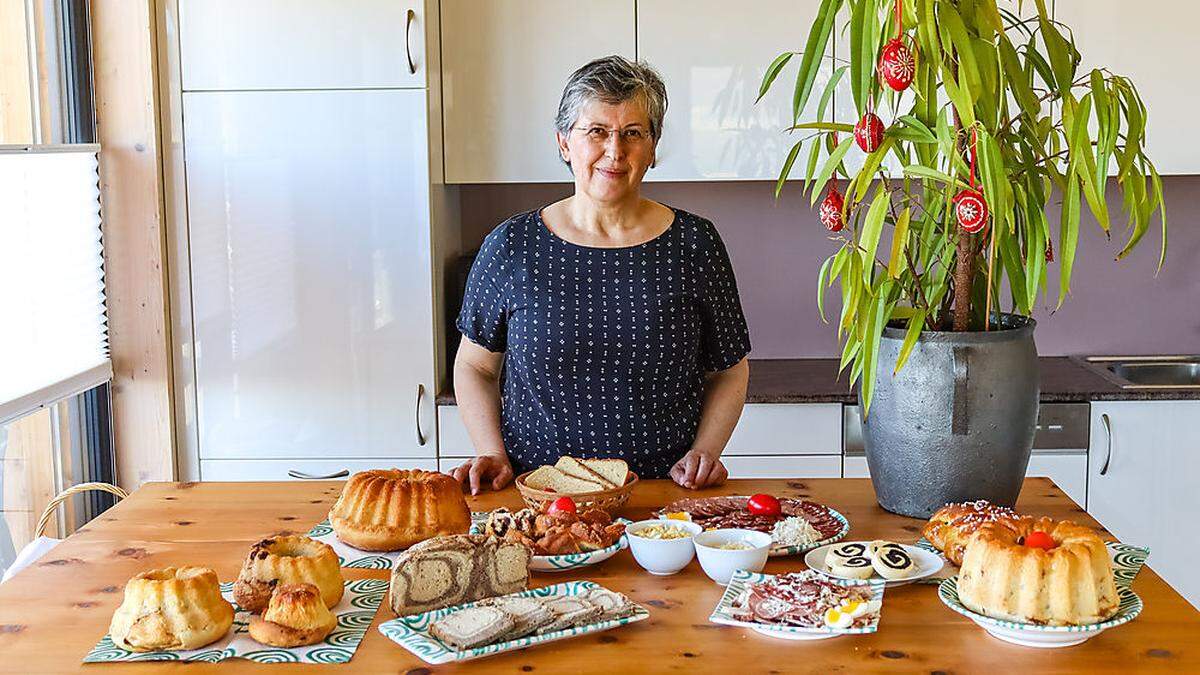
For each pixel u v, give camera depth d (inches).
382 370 132.3
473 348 96.9
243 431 133.8
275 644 58.0
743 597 61.6
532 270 91.7
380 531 70.0
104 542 73.5
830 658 56.6
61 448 122.1
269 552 62.2
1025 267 75.0
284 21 127.8
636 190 91.5
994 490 75.2
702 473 84.2
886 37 72.5
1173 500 131.2
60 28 123.0
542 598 61.9
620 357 91.0
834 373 143.5
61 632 60.3
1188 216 149.6
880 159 71.7
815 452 132.2
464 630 56.9
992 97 70.3
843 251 74.9
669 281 91.0
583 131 86.2
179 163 130.2
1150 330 152.0
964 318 77.0
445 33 133.9
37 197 115.0
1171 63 133.0
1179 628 59.2
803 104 78.9
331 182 129.9
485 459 86.0
